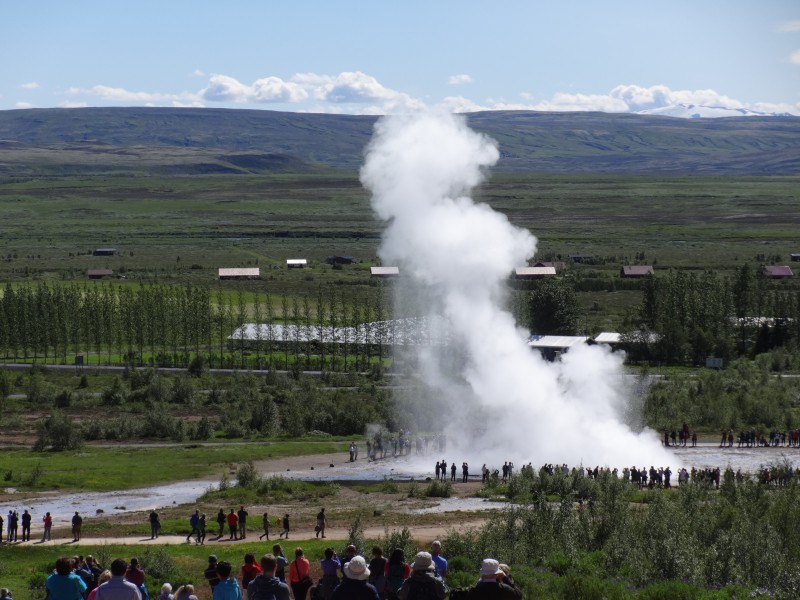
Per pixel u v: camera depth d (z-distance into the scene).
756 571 45.72
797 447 114.00
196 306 192.25
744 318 195.75
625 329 189.62
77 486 92.25
